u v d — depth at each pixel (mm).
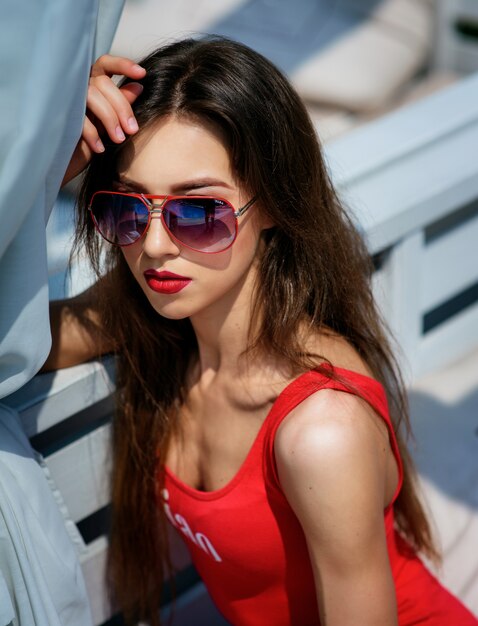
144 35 3617
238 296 1436
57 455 1636
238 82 1258
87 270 1730
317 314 1456
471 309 2523
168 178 1270
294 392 1369
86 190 1398
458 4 3971
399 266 2123
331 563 1352
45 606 1258
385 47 3984
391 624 1384
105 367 1617
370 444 1332
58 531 1353
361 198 2027
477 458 2170
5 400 1496
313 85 3811
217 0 4023
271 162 1309
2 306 1148
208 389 1562
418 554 1857
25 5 912
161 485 1636
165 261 1315
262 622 1629
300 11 4031
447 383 2381
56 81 956
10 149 963
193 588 2100
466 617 1667
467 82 2533
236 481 1450
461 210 2316
